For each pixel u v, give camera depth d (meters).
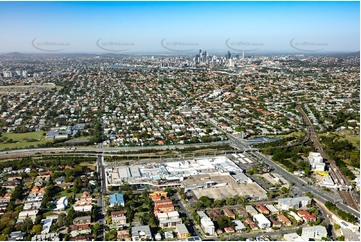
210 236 153.00
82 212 169.75
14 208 178.75
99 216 171.12
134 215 171.75
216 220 164.38
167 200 183.12
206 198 184.00
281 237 151.50
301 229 153.75
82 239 150.62
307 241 145.12
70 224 162.00
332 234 155.25
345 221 165.62
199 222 162.12
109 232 153.62
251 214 170.25
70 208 178.25
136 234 151.00
